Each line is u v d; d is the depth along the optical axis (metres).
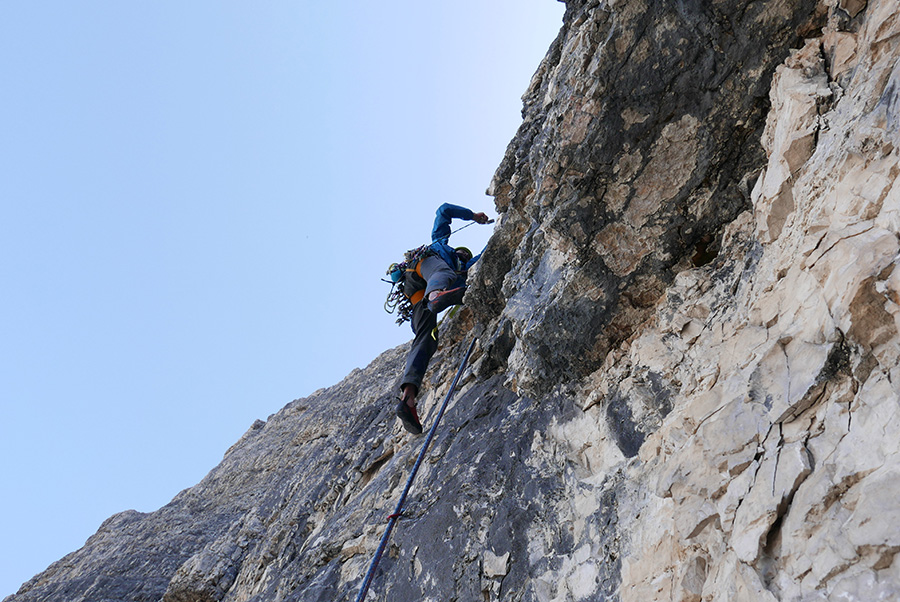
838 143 2.90
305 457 12.76
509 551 3.96
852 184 2.64
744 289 3.55
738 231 3.98
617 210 4.07
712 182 3.96
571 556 3.57
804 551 2.08
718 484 2.60
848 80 3.17
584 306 4.37
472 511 4.46
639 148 3.84
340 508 7.15
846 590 1.87
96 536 15.45
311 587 5.59
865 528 1.90
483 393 5.85
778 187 3.31
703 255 4.18
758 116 3.74
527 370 4.90
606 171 3.93
